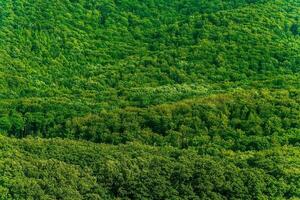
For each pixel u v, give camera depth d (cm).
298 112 9650
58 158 8119
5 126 9981
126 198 7462
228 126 9488
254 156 8375
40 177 7519
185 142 9175
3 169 7506
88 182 7519
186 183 7638
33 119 10094
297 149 8638
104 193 7450
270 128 9344
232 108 9850
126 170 7706
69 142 8875
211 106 9812
